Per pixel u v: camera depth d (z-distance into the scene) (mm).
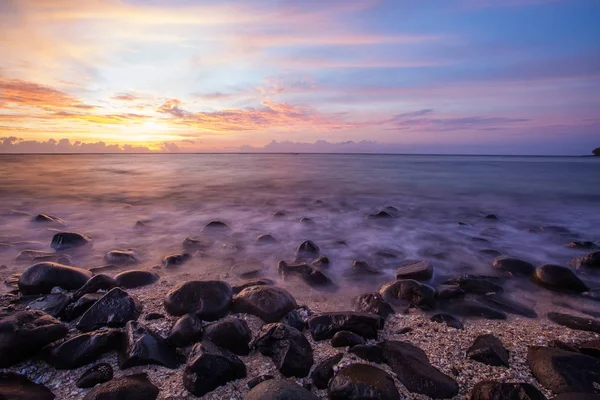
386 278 2148
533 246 2928
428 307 1677
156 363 1186
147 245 2781
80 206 4566
